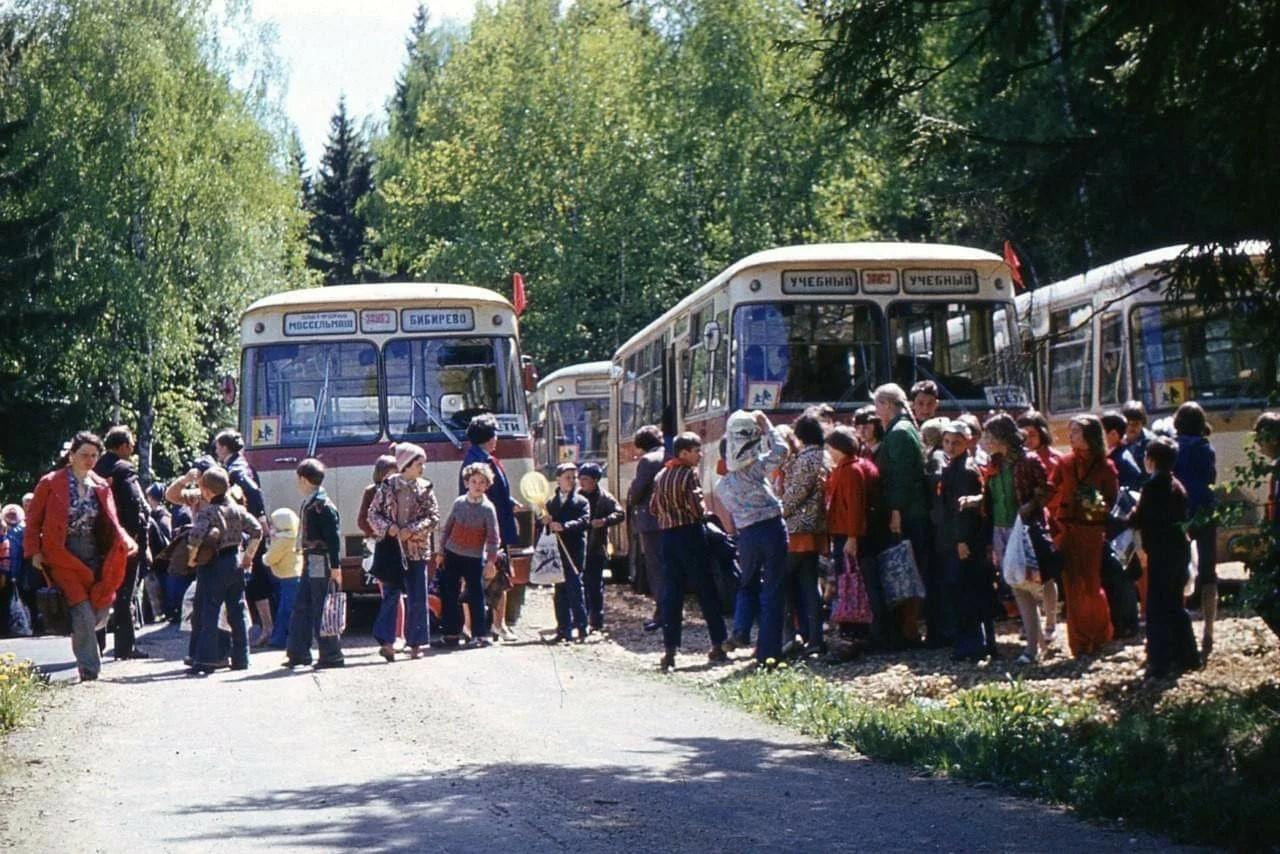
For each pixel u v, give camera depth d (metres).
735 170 49.81
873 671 15.48
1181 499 13.70
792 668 15.68
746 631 17.09
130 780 10.62
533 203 54.81
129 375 50.34
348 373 22.38
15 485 45.06
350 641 21.59
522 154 54.88
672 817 9.07
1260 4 11.26
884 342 20.91
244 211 53.56
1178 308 13.41
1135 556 16.31
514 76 55.50
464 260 54.91
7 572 23.84
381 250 92.75
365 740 12.34
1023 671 14.64
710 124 50.22
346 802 9.59
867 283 20.97
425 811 9.22
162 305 50.53
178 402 54.09
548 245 53.62
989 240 21.03
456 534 19.70
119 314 49.88
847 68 12.67
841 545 16.47
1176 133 12.14
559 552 19.91
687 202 52.66
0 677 14.41
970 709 12.52
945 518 15.47
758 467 16.42
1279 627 12.54
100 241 49.81
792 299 20.91
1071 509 14.99
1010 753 10.69
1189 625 13.75
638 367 29.41
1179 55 11.57
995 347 21.00
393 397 22.39
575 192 54.09
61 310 46.81
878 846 8.26
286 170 56.56
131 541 16.98
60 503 16.44
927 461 16.52
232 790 10.14
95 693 15.59
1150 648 13.71
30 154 49.22
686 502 17.08
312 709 14.27
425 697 14.97
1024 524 14.66
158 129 50.78
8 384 44.59
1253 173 11.74
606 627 22.03
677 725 13.20
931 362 20.97
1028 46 12.27
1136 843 8.38
